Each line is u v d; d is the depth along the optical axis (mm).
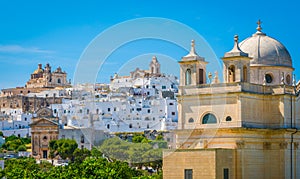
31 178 116188
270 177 100500
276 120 101125
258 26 112812
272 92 101688
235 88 96188
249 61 99625
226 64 98062
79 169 108000
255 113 99062
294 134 101688
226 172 92812
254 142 98125
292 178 101125
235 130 94938
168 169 91500
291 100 102000
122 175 101875
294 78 105188
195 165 90375
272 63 108625
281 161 100062
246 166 96062
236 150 94750
